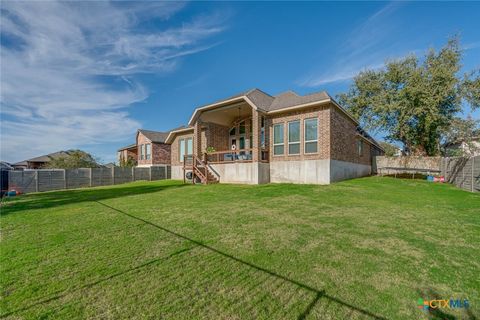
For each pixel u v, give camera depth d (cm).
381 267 325
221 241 431
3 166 3466
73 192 1414
